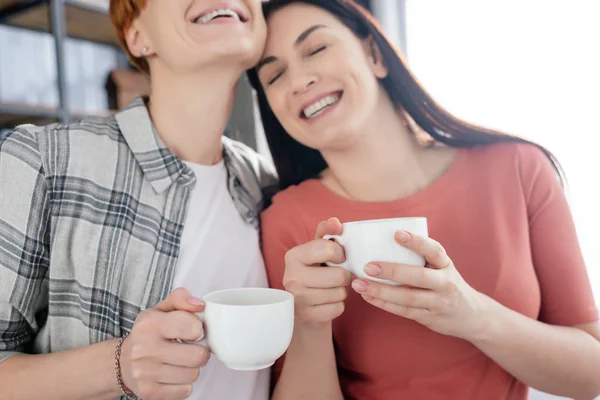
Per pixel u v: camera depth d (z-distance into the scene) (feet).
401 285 2.01
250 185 3.30
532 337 2.35
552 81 4.64
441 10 5.29
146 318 1.92
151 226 2.59
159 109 2.85
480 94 5.06
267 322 1.82
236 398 2.68
